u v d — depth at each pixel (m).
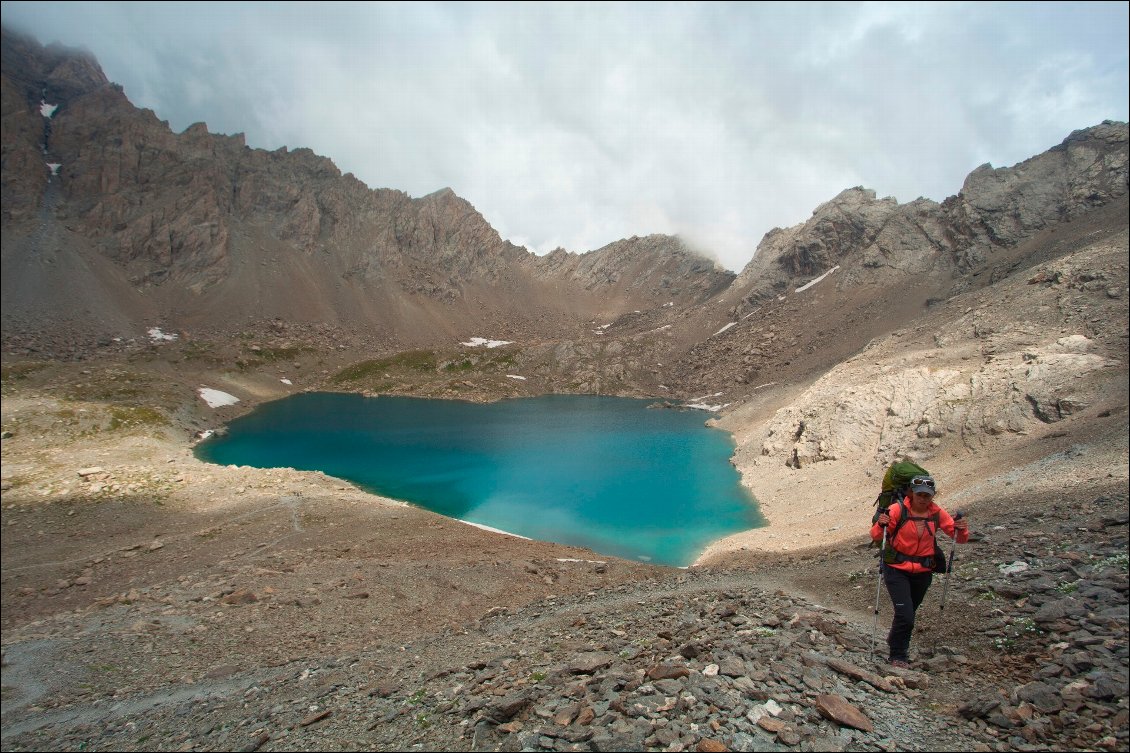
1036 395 43.31
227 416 121.00
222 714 12.39
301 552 35.28
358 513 44.47
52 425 70.81
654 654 9.95
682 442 97.94
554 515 55.75
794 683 7.84
